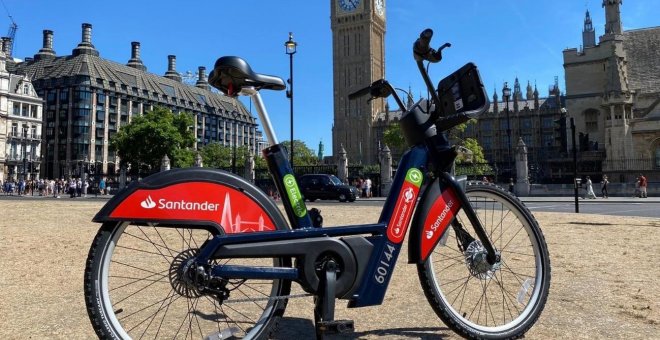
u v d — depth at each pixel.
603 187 33.75
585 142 43.25
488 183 3.09
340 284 2.49
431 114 2.94
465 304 3.60
